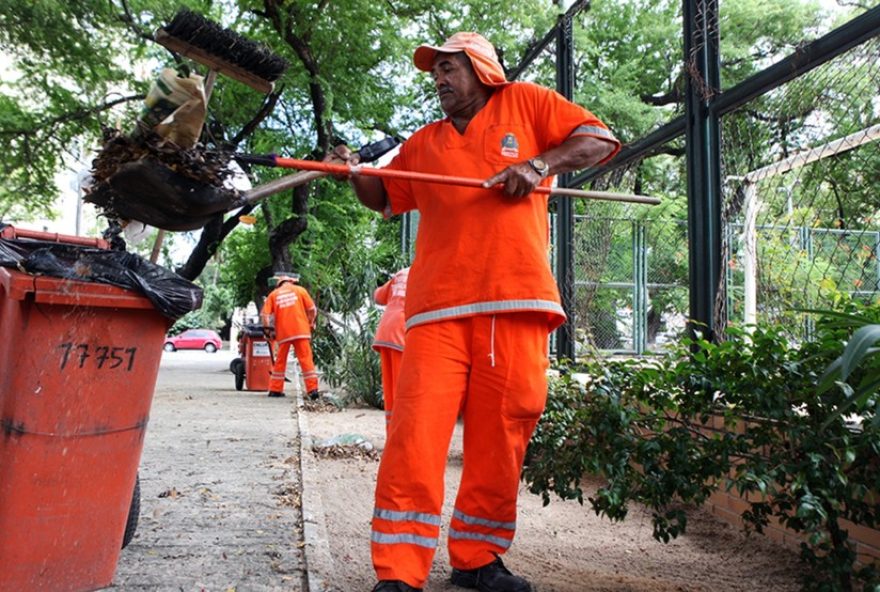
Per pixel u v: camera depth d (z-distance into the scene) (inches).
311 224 536.4
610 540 169.0
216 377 657.0
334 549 152.5
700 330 186.2
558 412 147.7
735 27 406.3
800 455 122.2
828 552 122.8
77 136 528.7
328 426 323.3
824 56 152.9
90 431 108.7
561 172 119.3
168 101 100.0
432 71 130.7
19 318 103.6
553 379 175.2
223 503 179.5
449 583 131.8
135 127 102.4
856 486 113.6
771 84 167.0
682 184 521.3
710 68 189.5
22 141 522.3
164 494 185.9
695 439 136.3
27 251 114.9
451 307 118.5
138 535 151.7
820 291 189.9
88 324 107.1
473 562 126.4
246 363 488.4
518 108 123.9
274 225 556.1
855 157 185.3
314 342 467.2
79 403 107.3
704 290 187.0
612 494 131.6
